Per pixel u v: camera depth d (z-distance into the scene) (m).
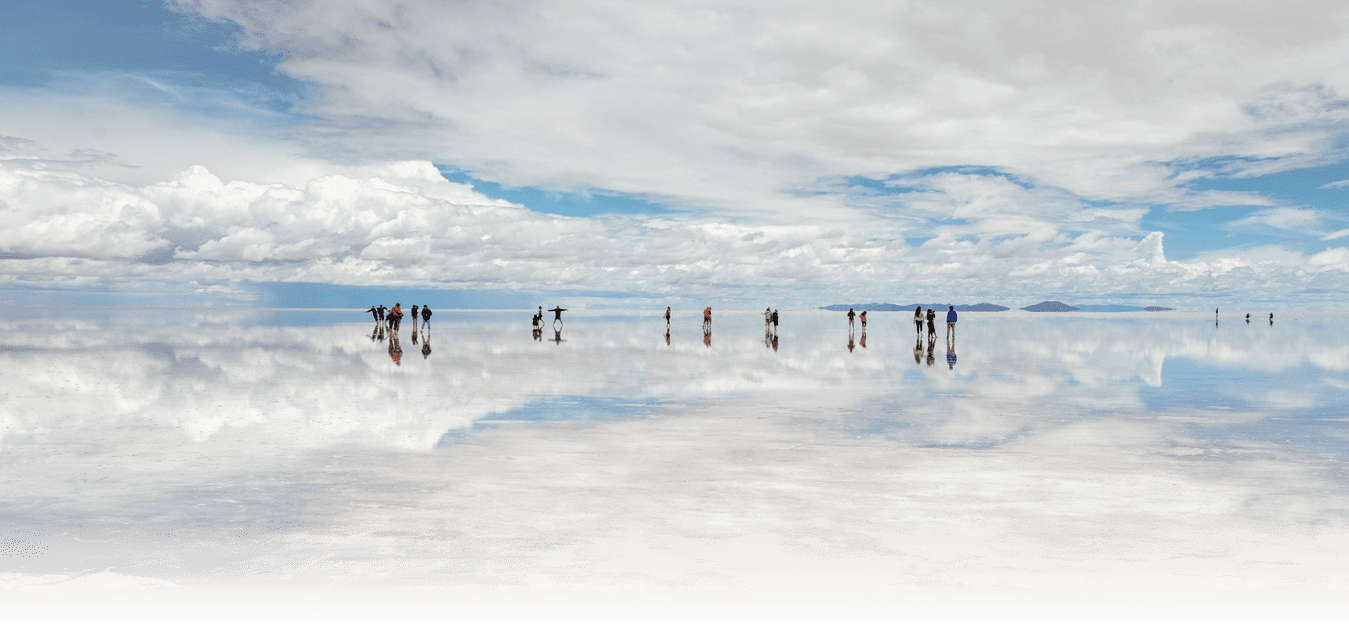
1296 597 5.31
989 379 19.97
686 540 6.50
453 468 9.23
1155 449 10.43
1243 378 20.34
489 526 6.88
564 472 9.01
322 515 7.21
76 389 17.17
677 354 29.80
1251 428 12.19
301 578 5.63
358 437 11.26
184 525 6.90
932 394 16.70
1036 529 6.80
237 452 10.16
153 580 5.60
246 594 5.35
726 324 82.56
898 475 8.88
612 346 35.56
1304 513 7.29
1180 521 7.03
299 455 9.95
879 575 5.72
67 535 6.62
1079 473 8.98
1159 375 21.20
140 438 11.13
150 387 17.61
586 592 5.39
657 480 8.63
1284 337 48.19
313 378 19.81
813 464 9.48
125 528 6.82
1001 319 123.62
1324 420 13.02
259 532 6.70
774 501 7.73
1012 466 9.37
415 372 21.66
